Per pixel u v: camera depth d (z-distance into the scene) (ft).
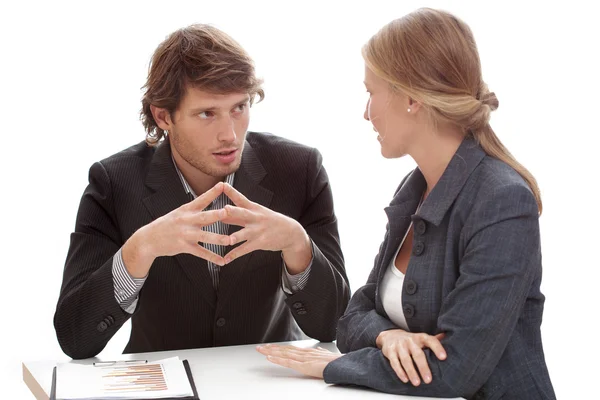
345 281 7.67
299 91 14.55
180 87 6.90
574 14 13.43
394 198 6.86
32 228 13.06
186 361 6.63
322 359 6.47
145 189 7.59
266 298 7.72
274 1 14.25
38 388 6.42
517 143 13.78
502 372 6.00
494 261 5.75
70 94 13.21
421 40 6.02
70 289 7.18
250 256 7.55
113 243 7.54
